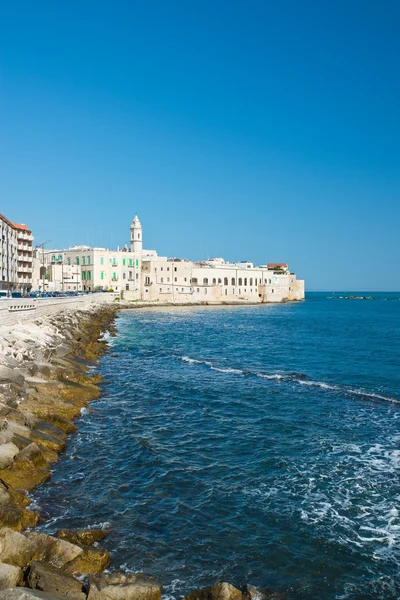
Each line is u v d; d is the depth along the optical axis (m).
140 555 14.80
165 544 15.51
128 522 16.67
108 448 23.56
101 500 18.09
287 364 49.31
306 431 26.73
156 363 49.00
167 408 31.30
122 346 62.59
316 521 17.16
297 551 15.41
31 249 114.88
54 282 148.50
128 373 43.00
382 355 55.09
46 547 13.41
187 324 99.00
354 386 38.09
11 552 12.67
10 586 11.45
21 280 110.00
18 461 18.95
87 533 15.24
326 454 23.28
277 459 22.66
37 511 16.84
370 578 14.23
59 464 21.14
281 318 122.56
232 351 59.28
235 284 191.50
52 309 68.06
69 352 44.03
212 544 15.63
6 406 22.62
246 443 24.83
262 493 19.22
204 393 35.47
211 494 19.05
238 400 33.53
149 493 18.97
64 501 17.81
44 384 30.02
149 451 23.36
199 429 27.03
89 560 13.53
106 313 109.19
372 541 15.99
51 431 23.39
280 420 28.78
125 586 12.05
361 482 20.19
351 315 141.75
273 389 36.88
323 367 47.28
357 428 27.22
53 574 12.14
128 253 161.50
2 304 43.78
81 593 11.84
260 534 16.30
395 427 27.38
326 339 72.75
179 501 18.41
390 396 34.69
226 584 12.59
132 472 20.88
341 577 14.25
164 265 169.88
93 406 30.94
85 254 157.00
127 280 161.62
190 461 22.34
